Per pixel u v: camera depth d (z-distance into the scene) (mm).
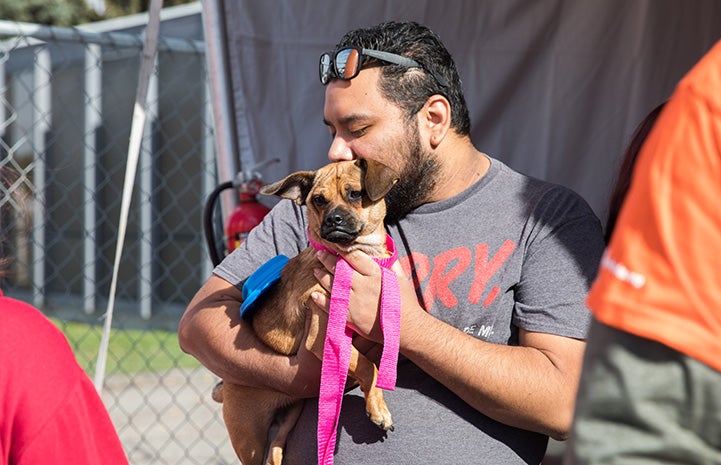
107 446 1582
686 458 1139
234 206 3676
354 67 2398
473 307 2377
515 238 2414
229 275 2734
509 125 3715
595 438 1184
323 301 2334
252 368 2479
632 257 1196
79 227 12094
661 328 1145
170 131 10852
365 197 2402
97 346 9344
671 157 1199
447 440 2295
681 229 1169
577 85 3646
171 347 9352
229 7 3682
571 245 2398
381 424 2275
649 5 3566
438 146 2455
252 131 3736
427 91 2428
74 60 11430
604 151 3646
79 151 11984
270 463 2562
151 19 3252
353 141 2465
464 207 2463
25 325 1489
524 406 2225
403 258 2465
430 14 3680
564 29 3652
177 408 6766
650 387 1153
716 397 1125
